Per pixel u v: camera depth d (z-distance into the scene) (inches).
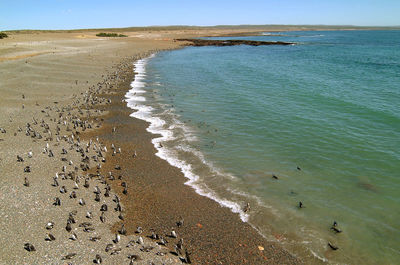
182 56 2869.1
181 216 501.7
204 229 470.0
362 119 940.6
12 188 523.5
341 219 495.2
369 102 1120.2
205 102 1187.3
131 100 1208.2
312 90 1334.9
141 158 710.5
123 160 698.2
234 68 2064.5
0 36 3440.0
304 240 450.6
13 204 476.4
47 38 3880.4
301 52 3287.4
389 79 1600.6
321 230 471.2
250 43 4576.8
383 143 764.0
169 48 3688.5
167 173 644.1
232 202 543.8
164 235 453.7
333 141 789.2
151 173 642.8
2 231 412.5
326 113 1011.3
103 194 549.6
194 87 1456.7
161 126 925.2
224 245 437.1
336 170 646.5
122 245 417.1
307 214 509.0
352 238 453.1
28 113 965.8
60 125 890.7
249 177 628.4
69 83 1396.4
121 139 820.6
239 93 1316.4
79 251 393.1
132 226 470.0
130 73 1822.1
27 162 629.9
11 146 706.8
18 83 1296.8
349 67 2076.8
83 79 1505.9
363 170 642.8
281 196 561.3
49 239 406.9
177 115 1027.9
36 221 443.5
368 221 489.1
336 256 419.8
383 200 541.0
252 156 722.2
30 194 510.6
